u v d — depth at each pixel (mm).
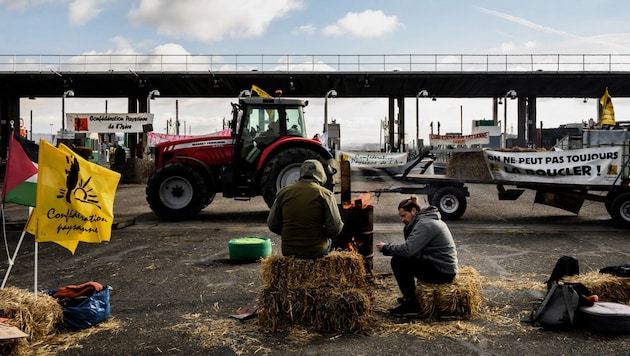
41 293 4566
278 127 12109
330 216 4547
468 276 5031
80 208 4637
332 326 4414
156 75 30797
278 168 11445
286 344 4156
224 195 11789
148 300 5414
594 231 9953
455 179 11750
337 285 4496
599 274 5152
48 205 4516
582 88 34250
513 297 5414
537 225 10859
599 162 10992
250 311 4922
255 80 32438
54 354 3982
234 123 12227
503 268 6789
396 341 4211
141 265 7094
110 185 4824
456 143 32844
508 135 45188
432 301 4742
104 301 4758
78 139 28641
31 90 35125
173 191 11844
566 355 3896
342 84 33500
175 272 6668
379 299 5328
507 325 4566
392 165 22078
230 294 5629
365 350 4023
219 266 7004
